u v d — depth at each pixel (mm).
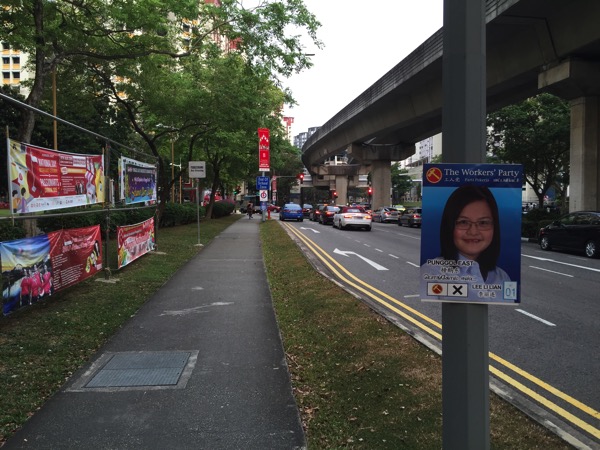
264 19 16047
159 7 15086
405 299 9250
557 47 19266
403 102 32469
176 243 17938
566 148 32781
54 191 7652
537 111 31719
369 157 49906
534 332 7055
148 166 13844
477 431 2475
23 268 6570
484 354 2502
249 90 21672
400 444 3629
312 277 10883
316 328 6910
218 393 4656
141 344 6148
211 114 21000
